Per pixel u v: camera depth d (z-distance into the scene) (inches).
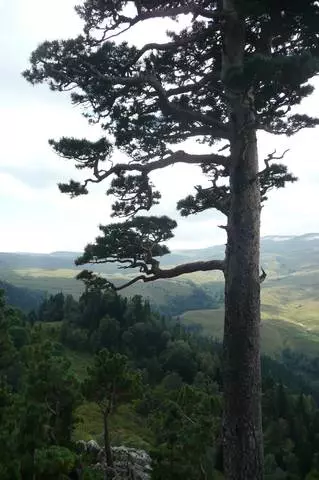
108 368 1263.5
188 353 4771.2
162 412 1007.6
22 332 2593.5
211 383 3661.4
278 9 531.8
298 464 3157.0
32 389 995.9
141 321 5462.6
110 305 5551.2
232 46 575.8
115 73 646.5
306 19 542.0
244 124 543.5
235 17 567.2
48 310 6112.2
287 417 3641.7
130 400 1306.6
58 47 613.0
